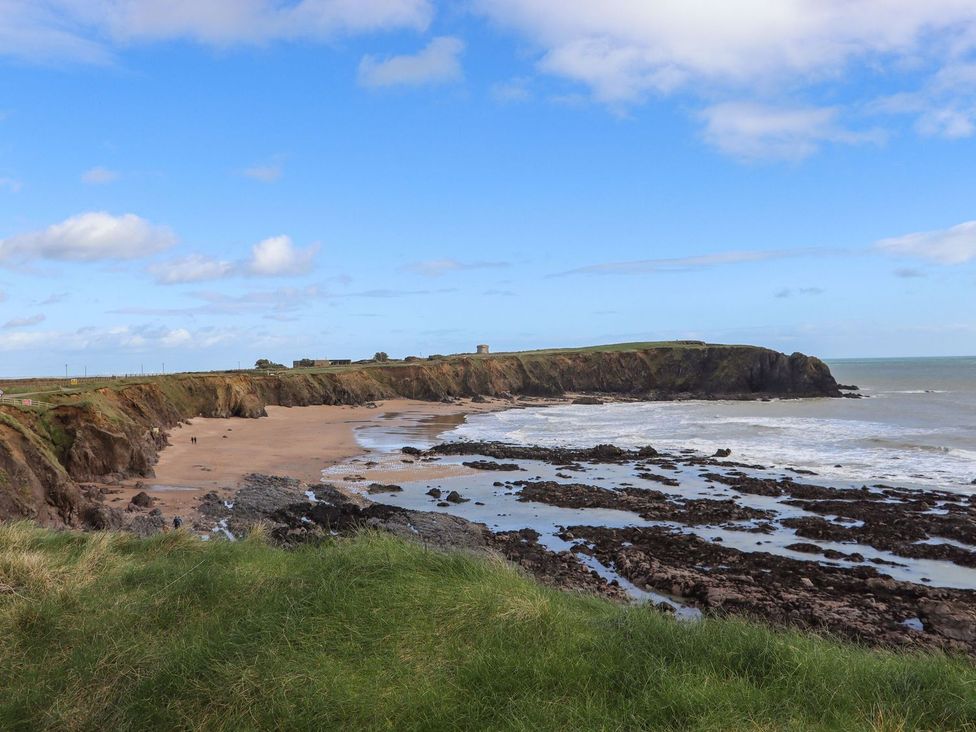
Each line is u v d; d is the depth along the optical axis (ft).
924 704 19.88
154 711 19.17
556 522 96.22
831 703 19.52
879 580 67.10
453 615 24.30
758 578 69.10
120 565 33.32
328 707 18.71
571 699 19.26
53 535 39.68
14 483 84.99
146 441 141.79
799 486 116.88
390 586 26.37
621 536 86.28
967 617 56.70
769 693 19.93
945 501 105.60
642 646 22.90
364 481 127.54
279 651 21.83
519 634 23.25
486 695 19.45
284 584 27.40
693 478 129.29
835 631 53.78
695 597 63.41
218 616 25.21
